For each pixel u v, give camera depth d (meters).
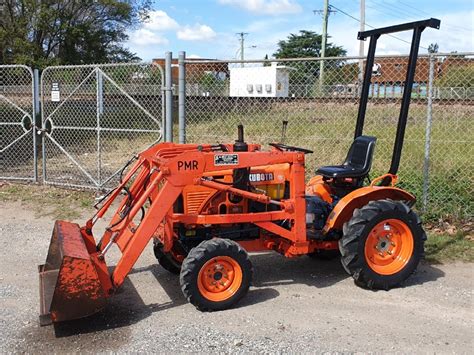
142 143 13.43
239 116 10.69
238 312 4.71
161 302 4.95
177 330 4.35
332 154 9.38
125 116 13.36
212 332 4.32
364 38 5.98
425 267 5.90
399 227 5.27
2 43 21.98
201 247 4.64
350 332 4.32
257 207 5.27
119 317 4.62
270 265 6.04
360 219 5.07
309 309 4.79
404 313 4.71
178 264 5.45
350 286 5.37
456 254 6.27
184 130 8.15
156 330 4.36
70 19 23.64
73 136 13.88
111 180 9.64
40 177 10.30
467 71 9.73
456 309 4.80
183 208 5.02
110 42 26.00
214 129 10.58
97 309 4.29
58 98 10.89
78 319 4.55
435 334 4.30
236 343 4.11
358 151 5.64
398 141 5.49
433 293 5.18
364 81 5.82
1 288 5.24
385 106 10.37
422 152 9.00
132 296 5.09
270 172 5.30
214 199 5.10
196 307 4.68
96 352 4.00
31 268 5.82
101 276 4.43
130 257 4.54
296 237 5.13
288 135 10.02
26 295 5.08
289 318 4.59
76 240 4.69
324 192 5.79
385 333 4.31
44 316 4.17
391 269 5.23
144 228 4.57
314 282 5.49
